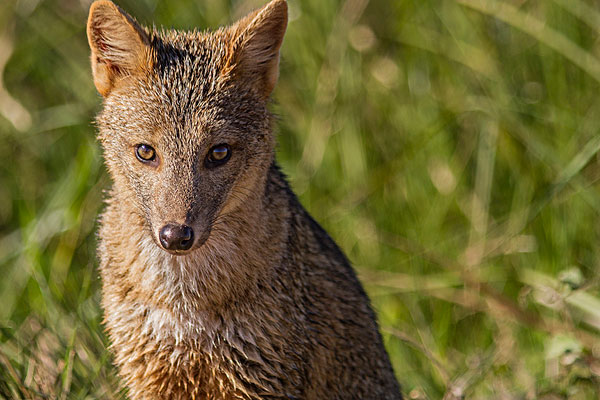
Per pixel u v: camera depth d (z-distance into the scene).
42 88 12.41
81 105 12.02
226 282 7.80
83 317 9.18
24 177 12.18
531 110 11.34
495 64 11.62
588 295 9.50
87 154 10.95
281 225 8.10
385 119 11.82
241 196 7.79
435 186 11.46
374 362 8.86
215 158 7.56
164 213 7.27
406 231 11.47
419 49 11.95
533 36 11.38
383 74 11.91
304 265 8.33
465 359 10.42
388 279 10.98
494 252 11.05
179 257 7.75
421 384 9.93
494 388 9.60
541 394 9.20
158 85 7.53
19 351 8.79
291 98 12.08
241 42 7.71
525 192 11.20
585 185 10.79
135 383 8.12
